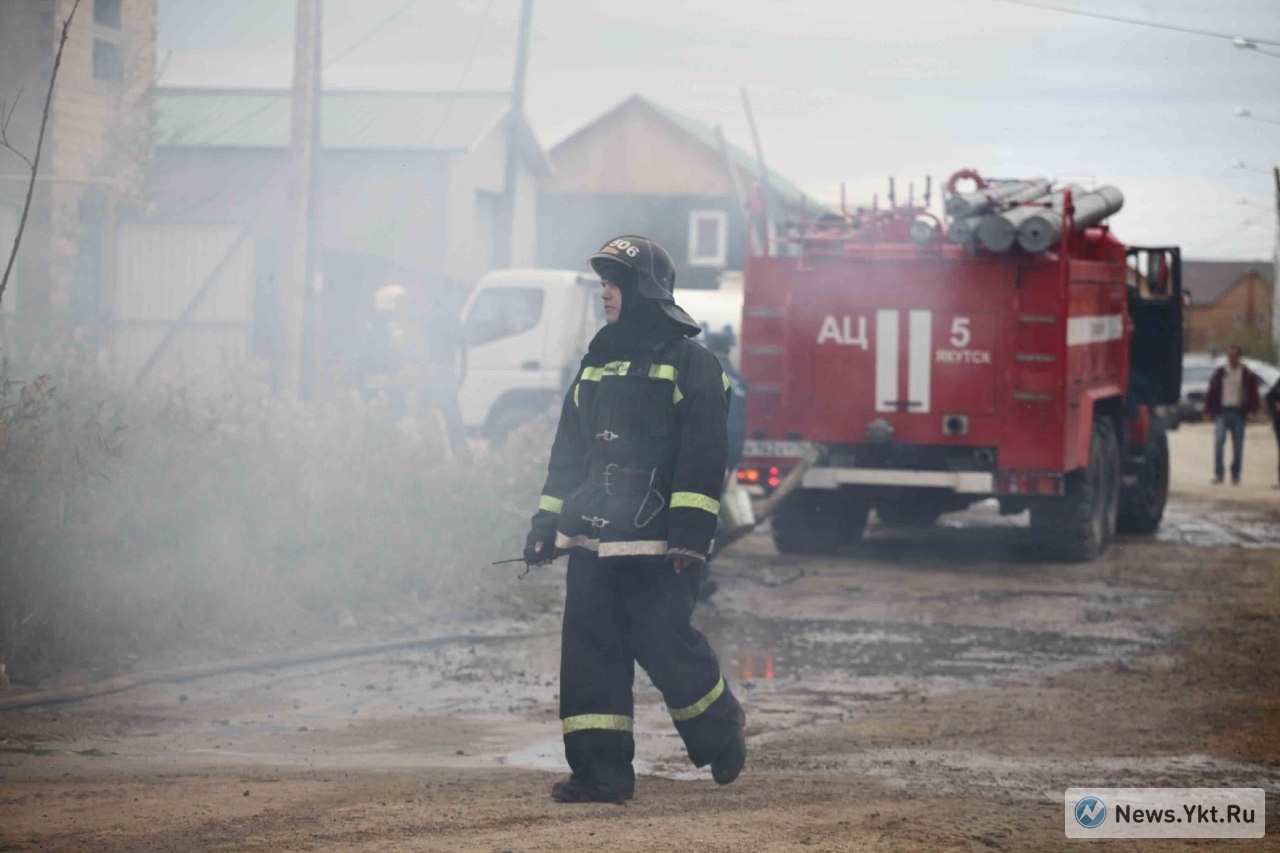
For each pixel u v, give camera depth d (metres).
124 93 29.14
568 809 9.04
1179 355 31.11
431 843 7.89
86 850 7.75
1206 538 30.64
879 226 26.27
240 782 10.02
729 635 18.64
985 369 25.20
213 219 43.94
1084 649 17.80
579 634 9.57
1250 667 16.61
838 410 25.88
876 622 19.67
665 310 9.60
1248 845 8.81
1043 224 24.34
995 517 35.25
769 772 11.29
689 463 9.28
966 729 13.32
